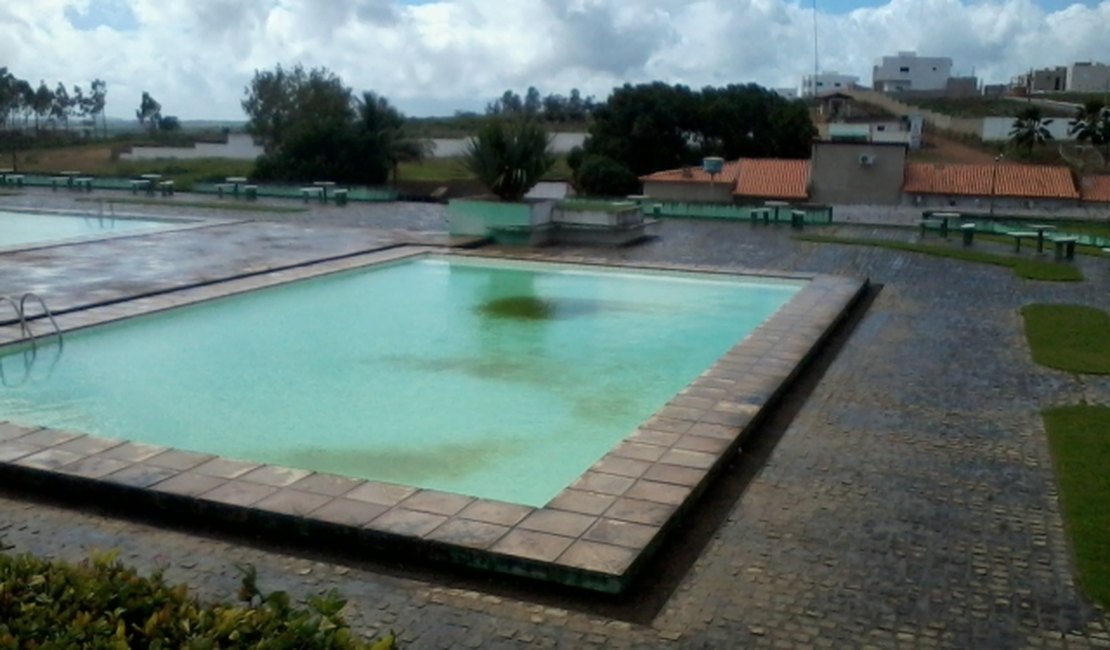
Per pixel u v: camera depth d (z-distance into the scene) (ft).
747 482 20.07
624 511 17.35
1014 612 14.61
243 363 31.40
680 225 71.97
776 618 14.46
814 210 74.38
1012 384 28.25
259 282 43.86
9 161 144.25
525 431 24.88
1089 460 21.22
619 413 26.61
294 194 90.84
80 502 18.65
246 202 85.97
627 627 14.21
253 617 9.29
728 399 24.79
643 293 45.37
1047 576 15.76
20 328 33.45
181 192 94.38
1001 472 20.77
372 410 26.55
